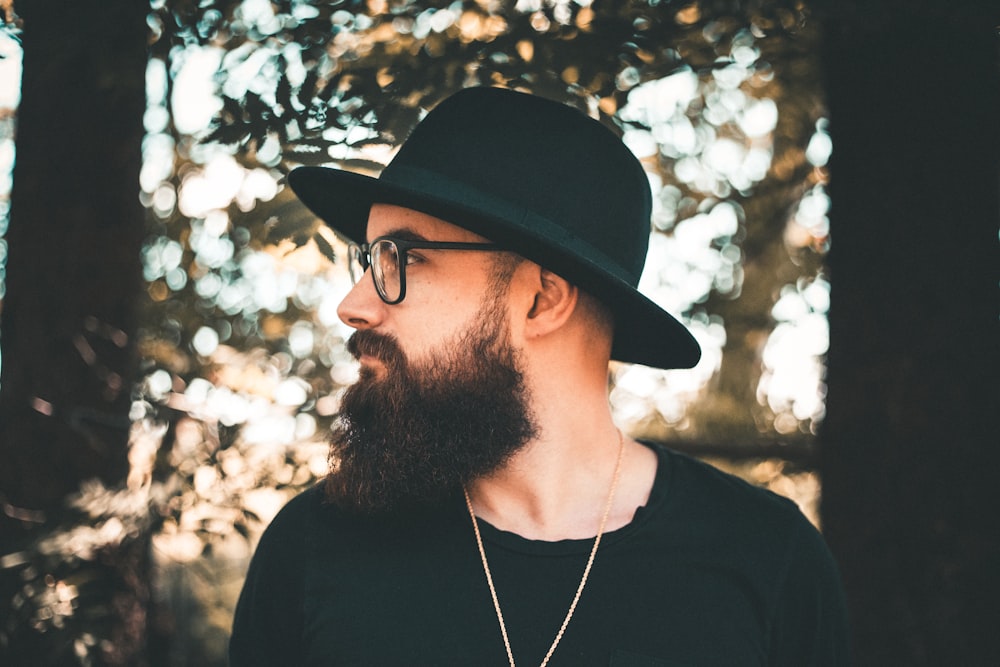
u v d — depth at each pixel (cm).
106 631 254
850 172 274
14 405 275
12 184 286
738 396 445
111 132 283
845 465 270
